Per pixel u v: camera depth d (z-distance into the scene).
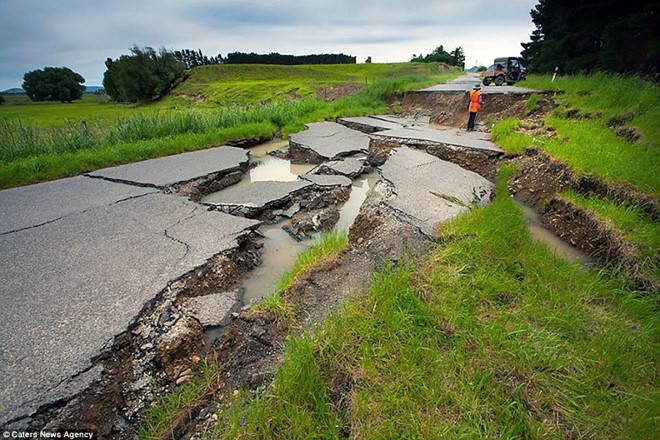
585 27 18.47
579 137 8.45
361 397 2.45
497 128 11.24
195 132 13.54
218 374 3.02
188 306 3.86
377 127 14.76
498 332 2.99
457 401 2.40
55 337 3.12
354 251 4.70
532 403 2.45
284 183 8.05
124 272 4.18
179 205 6.39
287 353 2.85
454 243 4.49
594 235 5.22
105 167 9.22
